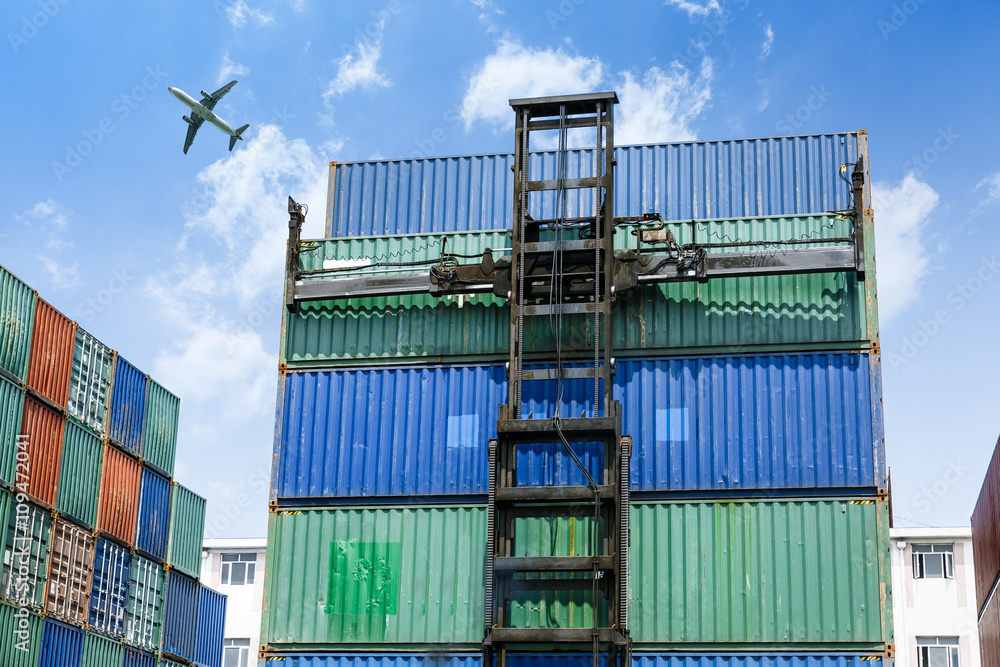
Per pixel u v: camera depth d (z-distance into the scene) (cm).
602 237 2152
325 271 2289
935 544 5253
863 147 2306
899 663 5141
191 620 4047
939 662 5125
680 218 2323
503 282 2161
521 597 2028
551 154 2392
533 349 2177
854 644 1942
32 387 3088
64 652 3150
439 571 2086
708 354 2125
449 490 2127
